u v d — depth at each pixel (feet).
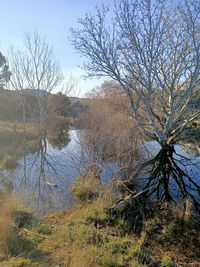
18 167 57.52
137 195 33.32
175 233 27.40
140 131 46.60
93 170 43.73
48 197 37.68
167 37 36.76
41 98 106.32
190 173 47.24
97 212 30.58
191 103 40.55
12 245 20.81
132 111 44.16
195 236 27.17
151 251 24.07
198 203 34.53
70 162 59.47
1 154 67.41
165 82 38.91
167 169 41.52
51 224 28.14
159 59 37.93
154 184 38.93
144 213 30.91
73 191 38.55
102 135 46.57
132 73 37.47
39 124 106.11
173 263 22.31
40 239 23.00
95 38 36.96
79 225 26.27
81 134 53.16
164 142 42.14
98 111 51.75
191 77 36.78
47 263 19.02
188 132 44.50
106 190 35.70
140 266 19.45
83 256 19.26
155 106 45.24
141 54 36.14
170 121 40.55
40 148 81.20
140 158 44.80
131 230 27.84
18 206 30.58
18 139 90.63
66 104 119.55
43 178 48.16
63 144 91.61
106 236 24.11
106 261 19.16
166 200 34.19
